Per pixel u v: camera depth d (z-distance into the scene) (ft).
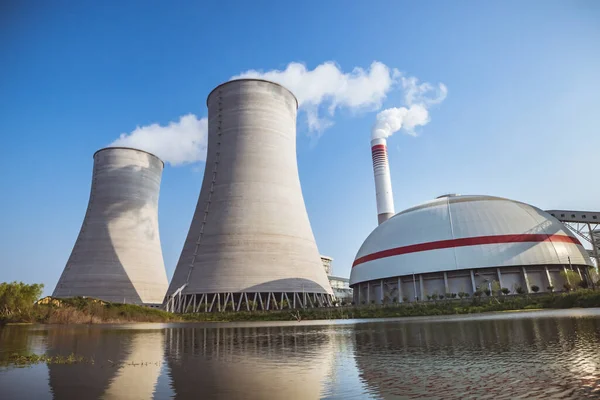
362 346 51.75
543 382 27.09
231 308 172.04
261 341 62.23
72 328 103.09
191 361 41.24
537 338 50.57
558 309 123.65
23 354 47.32
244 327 103.19
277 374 33.17
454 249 185.88
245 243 177.17
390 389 26.76
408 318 123.65
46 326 114.73
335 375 32.27
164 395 26.04
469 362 35.99
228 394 26.21
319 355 44.29
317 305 183.62
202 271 178.40
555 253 182.09
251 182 184.96
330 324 108.06
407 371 33.12
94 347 55.42
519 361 35.29
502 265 177.99
